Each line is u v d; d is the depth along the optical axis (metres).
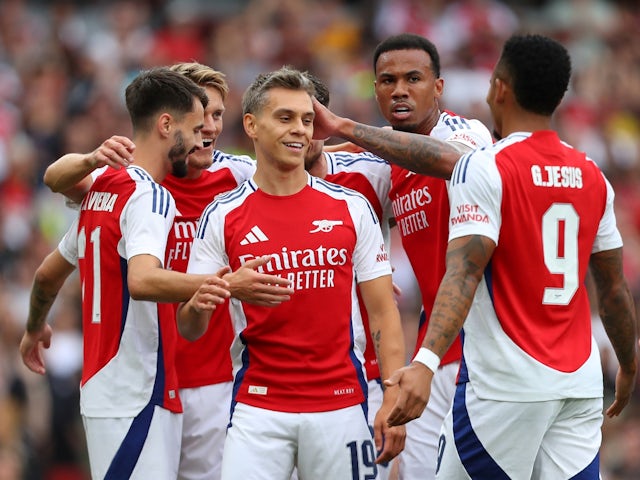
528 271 20.86
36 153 57.84
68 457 45.03
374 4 73.00
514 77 21.36
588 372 21.11
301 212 22.53
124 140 22.45
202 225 22.77
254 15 70.69
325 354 22.25
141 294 21.75
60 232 53.84
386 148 23.23
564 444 21.19
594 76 74.38
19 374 46.00
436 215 25.30
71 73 63.94
